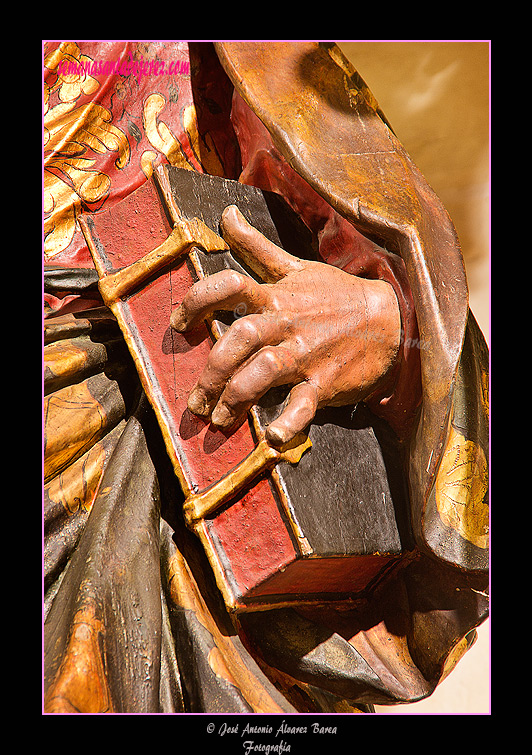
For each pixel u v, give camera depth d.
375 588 1.78
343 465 1.70
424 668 1.77
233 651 1.67
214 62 1.86
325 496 1.67
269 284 1.67
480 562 1.75
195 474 1.66
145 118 1.82
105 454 1.68
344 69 1.79
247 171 1.82
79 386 1.68
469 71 2.06
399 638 1.77
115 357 1.72
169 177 1.69
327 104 1.76
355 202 1.70
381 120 1.79
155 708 1.59
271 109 1.73
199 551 1.69
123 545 1.63
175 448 1.66
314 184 1.71
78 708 1.54
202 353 1.66
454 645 1.76
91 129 1.80
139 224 1.69
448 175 2.12
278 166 1.79
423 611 1.77
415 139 2.11
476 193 2.11
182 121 1.83
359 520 1.70
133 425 1.69
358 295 1.71
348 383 1.70
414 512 1.73
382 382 1.73
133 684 1.59
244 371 1.63
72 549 1.64
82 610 1.58
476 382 1.79
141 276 1.68
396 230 1.69
